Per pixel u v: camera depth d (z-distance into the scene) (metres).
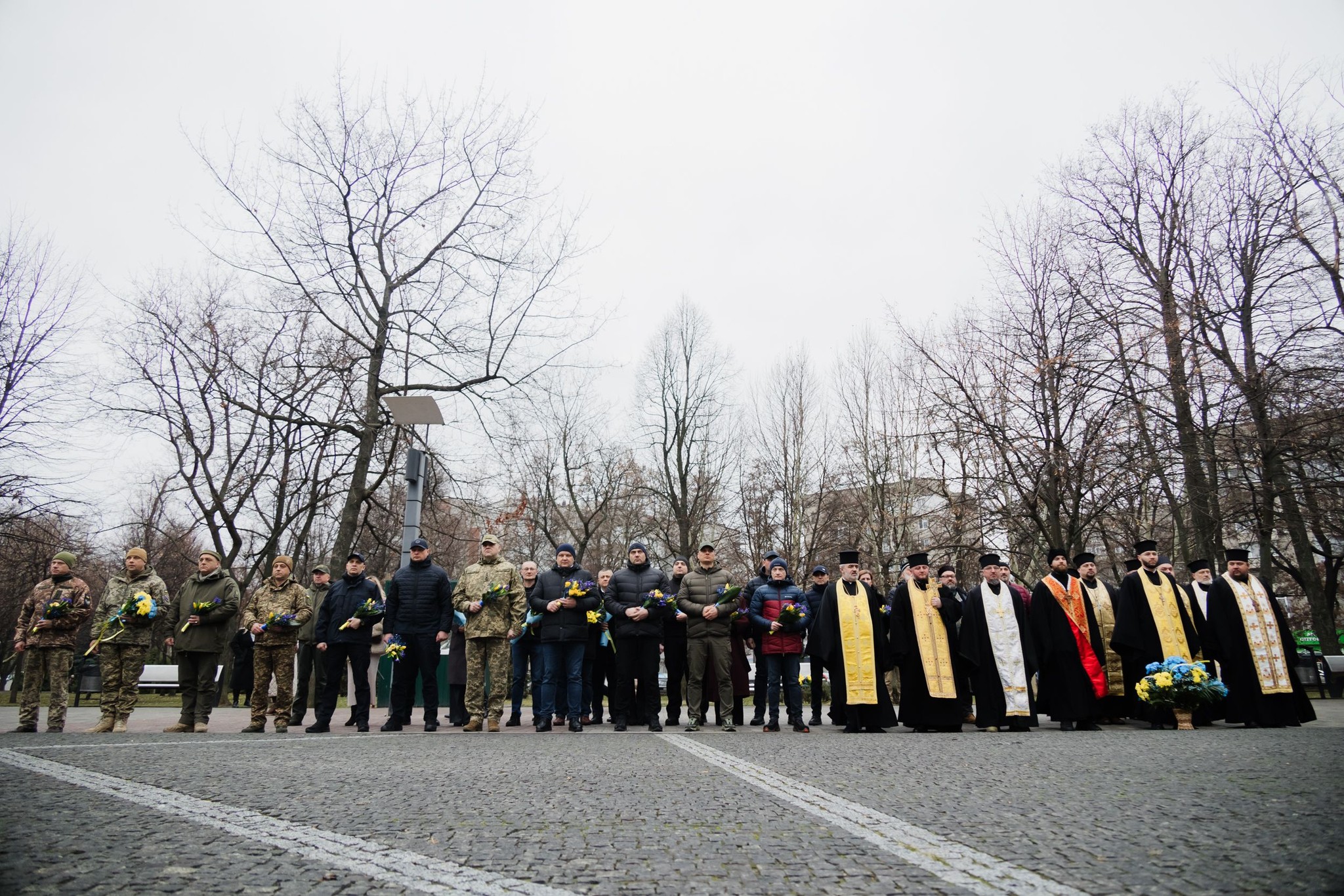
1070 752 7.61
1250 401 20.11
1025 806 4.71
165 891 2.95
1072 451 20.61
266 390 21.59
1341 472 20.06
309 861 3.41
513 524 34.84
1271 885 3.03
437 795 5.09
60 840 3.68
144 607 9.90
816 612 13.59
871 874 3.26
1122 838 3.84
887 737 9.98
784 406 32.78
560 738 9.38
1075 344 21.17
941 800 4.96
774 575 11.77
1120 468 19.86
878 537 27.47
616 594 11.02
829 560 33.03
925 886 3.10
